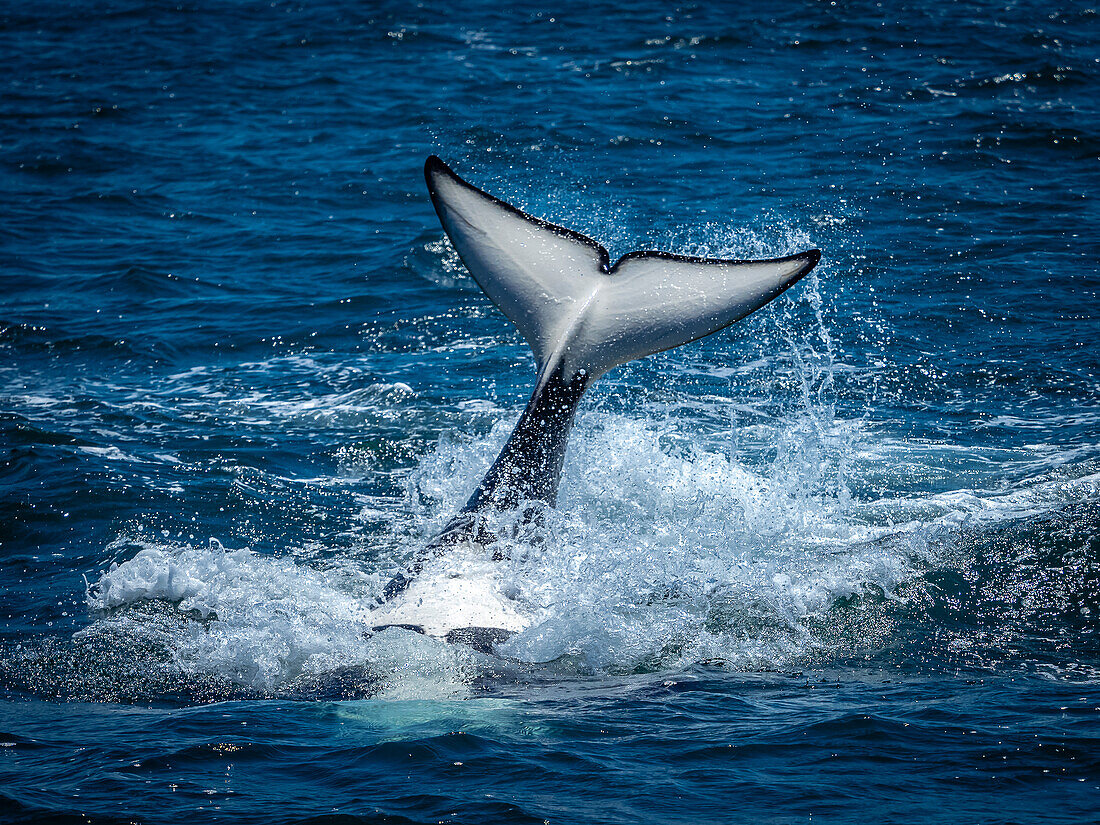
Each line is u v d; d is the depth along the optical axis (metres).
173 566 21.70
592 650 18.47
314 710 16.23
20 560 23.25
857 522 24.03
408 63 74.38
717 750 14.61
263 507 25.69
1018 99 60.31
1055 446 27.39
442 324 38.59
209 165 57.31
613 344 20.84
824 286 38.44
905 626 19.89
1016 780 13.52
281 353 36.69
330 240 46.94
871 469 26.64
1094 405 29.72
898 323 35.53
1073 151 52.28
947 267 39.62
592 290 21.30
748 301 20.45
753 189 48.31
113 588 21.23
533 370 34.41
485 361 35.25
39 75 75.75
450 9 88.12
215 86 71.75
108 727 15.95
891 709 16.05
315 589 21.28
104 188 54.25
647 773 13.95
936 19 77.25
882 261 40.31
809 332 35.25
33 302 41.09
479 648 17.88
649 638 19.22
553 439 20.89
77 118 65.88
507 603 19.17
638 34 77.19
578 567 20.41
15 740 15.45
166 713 16.53
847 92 62.56
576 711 16.05
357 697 16.66
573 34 78.50
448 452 28.06
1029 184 48.12
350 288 41.88
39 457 28.17
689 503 24.61
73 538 24.20
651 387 32.09
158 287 42.47
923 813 12.73
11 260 45.34
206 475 27.41
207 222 49.69
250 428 30.56
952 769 13.90
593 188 49.28
